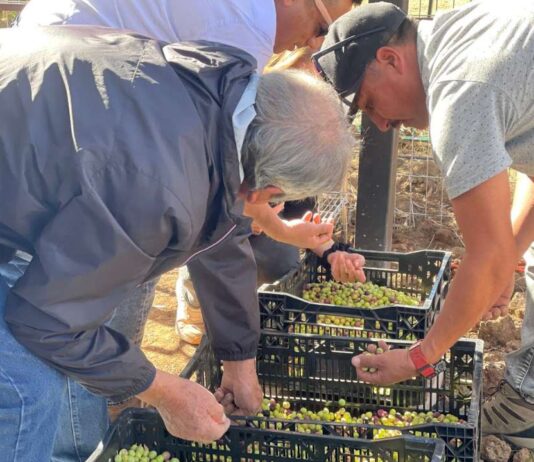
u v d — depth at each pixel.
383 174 4.52
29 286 2.04
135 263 2.05
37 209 2.06
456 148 2.31
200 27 2.84
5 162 2.04
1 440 2.34
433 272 3.97
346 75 2.66
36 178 2.03
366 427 2.72
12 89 2.06
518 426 3.49
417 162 6.82
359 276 3.93
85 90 2.02
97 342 2.19
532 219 3.19
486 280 2.38
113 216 1.98
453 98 2.32
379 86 2.64
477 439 2.76
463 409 3.16
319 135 2.05
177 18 2.85
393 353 2.75
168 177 1.97
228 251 2.91
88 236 1.99
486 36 2.35
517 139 2.57
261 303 3.43
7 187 2.05
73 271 2.00
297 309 3.41
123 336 2.28
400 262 4.04
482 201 2.31
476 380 2.95
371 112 2.80
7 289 2.32
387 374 2.76
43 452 2.43
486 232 2.34
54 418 2.43
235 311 3.03
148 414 2.75
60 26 2.29
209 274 2.94
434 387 3.27
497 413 3.52
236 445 2.74
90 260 2.00
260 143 2.04
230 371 3.12
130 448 2.75
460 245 5.96
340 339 3.20
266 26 2.88
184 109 2.02
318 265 4.14
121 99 2.01
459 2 8.95
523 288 4.92
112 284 2.07
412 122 2.73
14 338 2.24
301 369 3.29
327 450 2.65
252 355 3.12
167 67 2.08
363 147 4.50
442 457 2.46
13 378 2.26
